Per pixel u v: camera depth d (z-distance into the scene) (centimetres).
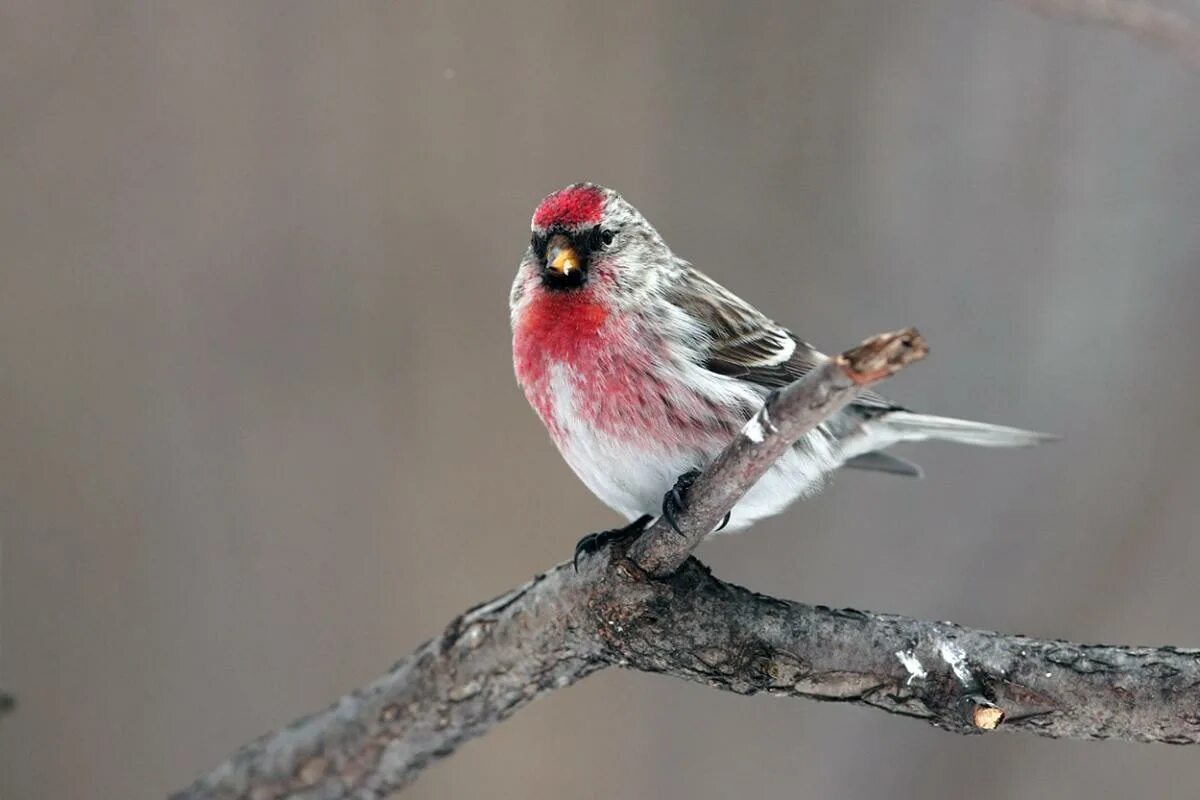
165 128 1164
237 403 1127
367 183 1164
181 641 1080
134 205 1152
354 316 1143
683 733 1102
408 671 684
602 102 1191
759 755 1098
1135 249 1215
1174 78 1215
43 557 1084
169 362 1131
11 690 1056
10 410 1103
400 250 1152
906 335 441
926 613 1141
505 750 1081
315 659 1086
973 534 1168
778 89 1211
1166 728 530
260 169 1164
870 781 1090
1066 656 543
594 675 1105
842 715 1109
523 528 1113
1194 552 1147
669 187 1186
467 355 1136
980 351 1201
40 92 1155
